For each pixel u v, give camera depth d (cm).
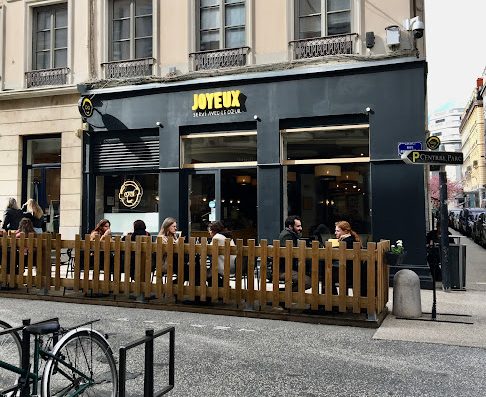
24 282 880
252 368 494
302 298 706
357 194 1073
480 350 558
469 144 8838
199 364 506
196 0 1236
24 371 356
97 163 1296
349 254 682
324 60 1091
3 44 1420
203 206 1199
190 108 1191
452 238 1086
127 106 1251
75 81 1328
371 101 1043
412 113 1013
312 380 459
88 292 864
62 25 1383
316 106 1084
